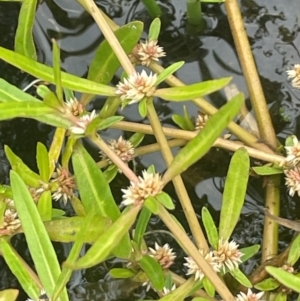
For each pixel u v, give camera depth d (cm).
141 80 33
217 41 41
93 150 40
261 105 39
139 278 36
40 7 42
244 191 34
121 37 35
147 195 31
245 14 42
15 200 32
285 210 39
